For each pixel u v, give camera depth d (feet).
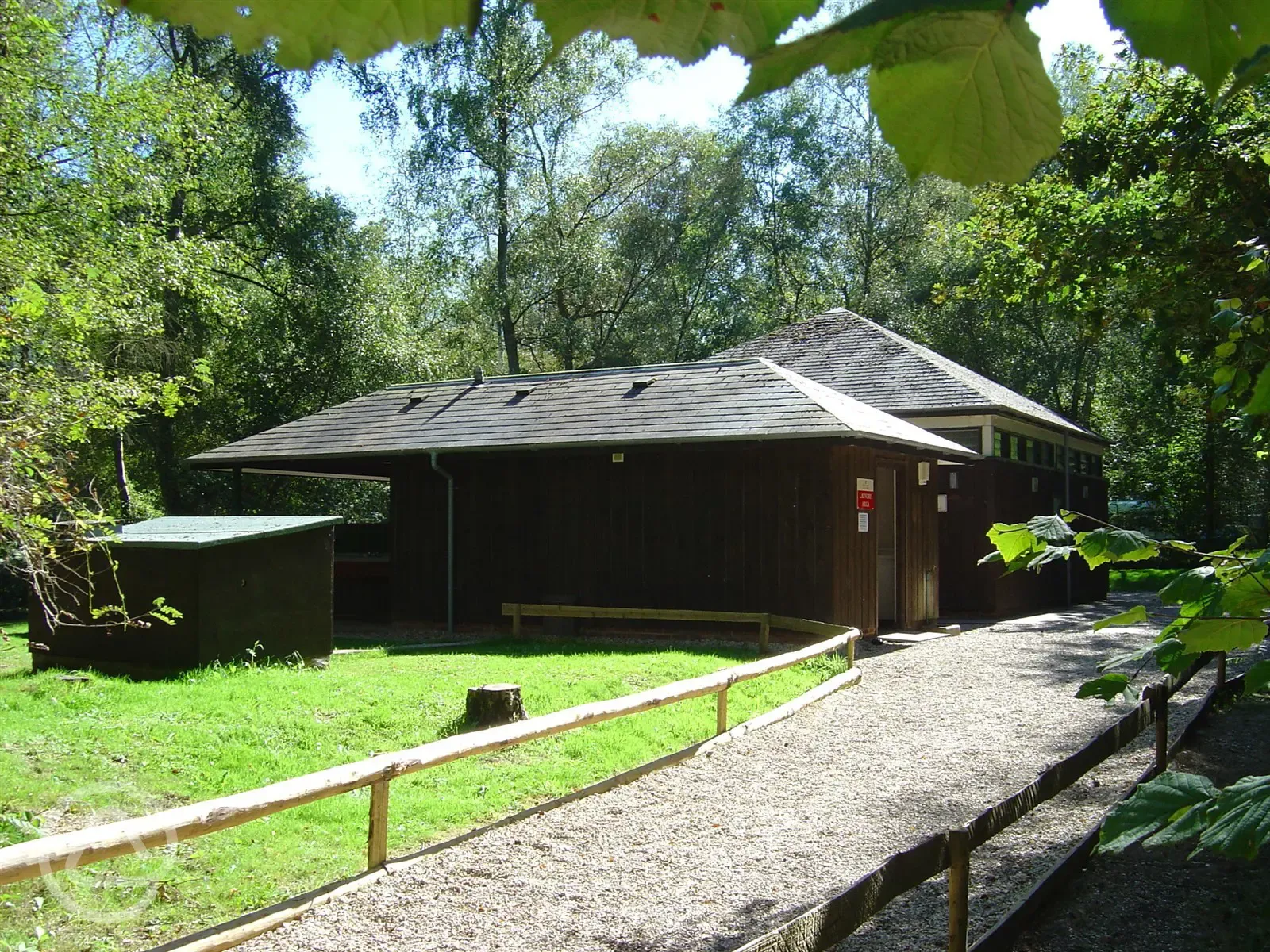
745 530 48.70
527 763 25.62
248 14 1.76
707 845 20.40
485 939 16.01
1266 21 2.10
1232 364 11.64
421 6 1.78
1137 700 7.98
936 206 108.37
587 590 52.03
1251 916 16.62
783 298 127.85
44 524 23.59
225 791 22.40
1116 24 2.17
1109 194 29.89
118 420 26.03
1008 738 29.14
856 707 33.63
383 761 18.51
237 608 36.42
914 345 75.97
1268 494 51.72
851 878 18.60
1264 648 43.39
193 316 86.79
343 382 94.79
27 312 25.04
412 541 56.80
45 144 57.52
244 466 61.31
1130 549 7.89
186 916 16.53
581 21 1.91
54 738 25.05
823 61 2.05
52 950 15.16
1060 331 116.78
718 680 29.07
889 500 57.36
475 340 116.57
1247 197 24.50
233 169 91.04
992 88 2.13
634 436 49.11
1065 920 16.70
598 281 111.34
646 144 112.98
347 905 17.13
